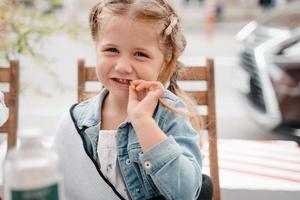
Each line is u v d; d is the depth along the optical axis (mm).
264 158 2133
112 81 1031
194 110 1241
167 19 1041
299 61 2801
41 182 690
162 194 1001
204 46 8539
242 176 1877
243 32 3586
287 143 2385
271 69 2861
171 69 1135
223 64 6621
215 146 1600
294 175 1890
